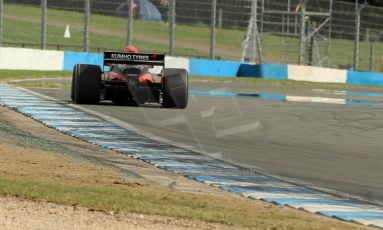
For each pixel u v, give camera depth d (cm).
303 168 4259
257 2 14512
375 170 4306
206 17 13188
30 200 2894
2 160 3859
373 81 14500
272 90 10644
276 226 2686
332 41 15412
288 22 14550
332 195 3553
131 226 2544
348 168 4325
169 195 3234
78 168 3819
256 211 3014
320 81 13838
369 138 5656
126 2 12612
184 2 13088
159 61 6788
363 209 3247
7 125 5134
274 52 15088
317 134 5731
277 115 6844
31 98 6981
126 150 4500
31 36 14538
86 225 2516
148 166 4075
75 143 4644
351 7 15125
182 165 4147
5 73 10044
